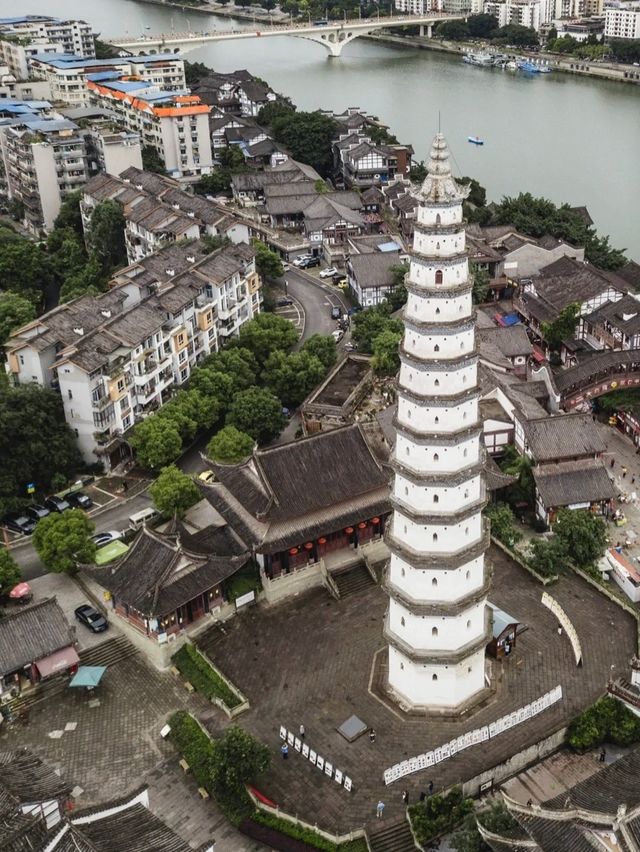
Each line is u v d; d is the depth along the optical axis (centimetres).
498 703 9669
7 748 9488
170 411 14162
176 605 10275
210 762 8794
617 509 13250
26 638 10081
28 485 13550
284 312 19500
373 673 10150
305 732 9462
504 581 11500
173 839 7544
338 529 11381
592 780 8106
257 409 14412
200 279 16575
